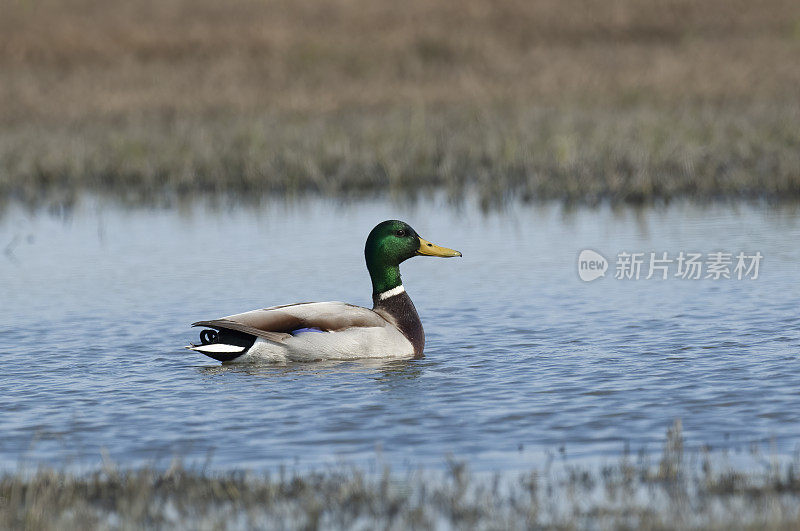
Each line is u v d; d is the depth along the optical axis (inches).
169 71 1796.3
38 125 1465.3
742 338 500.4
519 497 319.9
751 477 327.9
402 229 515.2
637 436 369.7
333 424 389.1
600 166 1031.6
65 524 302.4
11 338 536.1
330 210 958.4
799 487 317.4
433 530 299.0
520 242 775.1
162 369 473.7
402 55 1865.2
